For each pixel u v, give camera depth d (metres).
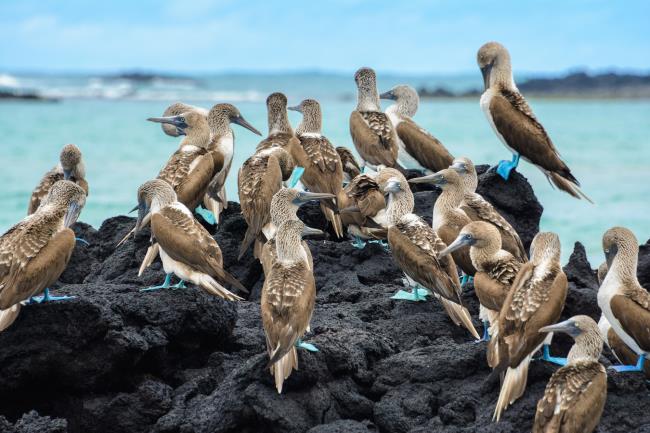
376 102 21.98
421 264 14.55
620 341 13.58
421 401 12.69
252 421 12.49
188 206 17.38
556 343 14.64
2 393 13.47
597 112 112.00
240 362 14.10
